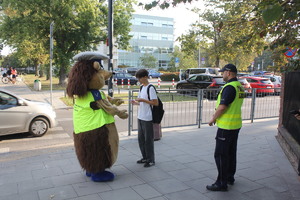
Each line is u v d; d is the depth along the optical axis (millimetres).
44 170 4770
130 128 7508
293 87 5852
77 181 4281
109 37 13352
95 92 4066
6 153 6027
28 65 63531
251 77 19562
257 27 4617
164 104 10016
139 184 4168
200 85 18703
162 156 5559
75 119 4109
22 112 7184
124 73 27922
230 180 4145
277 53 5250
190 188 4027
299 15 3436
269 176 4512
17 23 21266
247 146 6328
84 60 4109
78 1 20344
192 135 7391
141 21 68812
